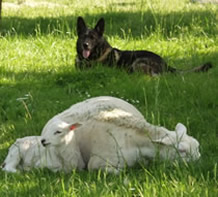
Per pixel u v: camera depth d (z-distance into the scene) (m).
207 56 16.72
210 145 9.83
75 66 16.03
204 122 11.03
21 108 12.22
